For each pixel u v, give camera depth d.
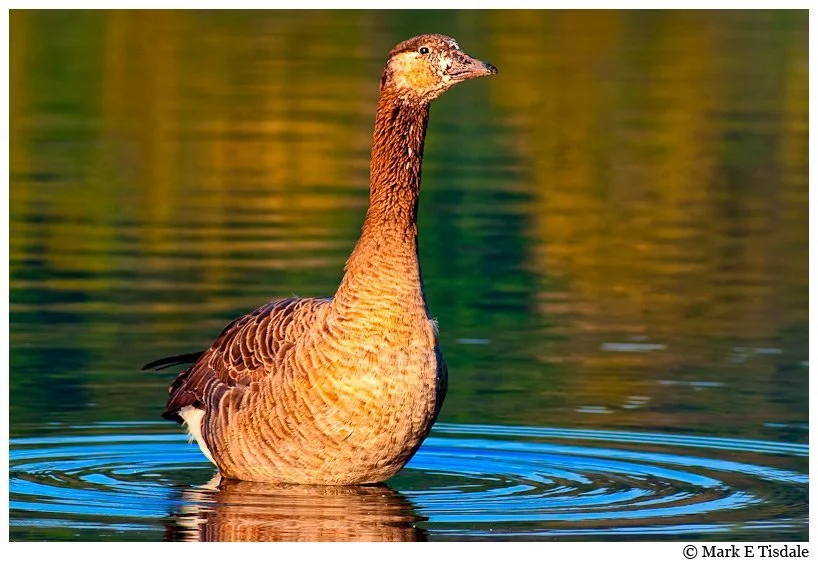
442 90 11.88
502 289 20.05
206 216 23.53
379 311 11.45
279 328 11.94
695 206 25.45
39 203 24.12
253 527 11.10
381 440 11.55
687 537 10.87
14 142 28.08
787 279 20.83
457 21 38.47
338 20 38.94
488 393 15.41
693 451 13.45
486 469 12.88
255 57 34.91
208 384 12.34
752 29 39.00
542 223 23.83
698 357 16.84
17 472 12.70
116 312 18.20
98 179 25.81
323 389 11.46
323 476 11.84
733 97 32.62
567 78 34.16
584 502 11.81
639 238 23.19
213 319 17.89
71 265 20.50
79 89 32.12
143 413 14.59
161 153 27.62
